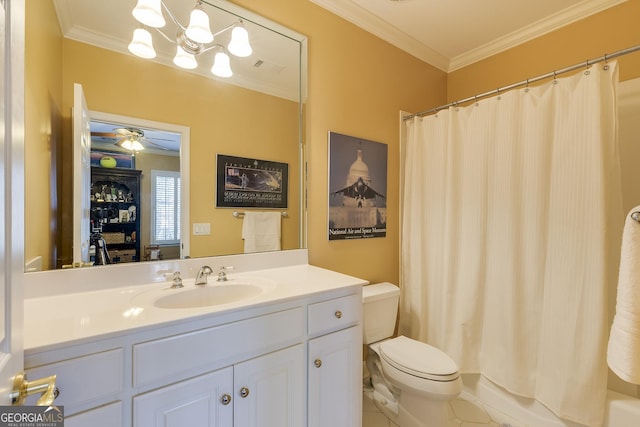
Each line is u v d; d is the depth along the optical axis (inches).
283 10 61.6
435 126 76.3
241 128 58.7
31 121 39.6
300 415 42.8
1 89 17.0
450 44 85.4
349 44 71.9
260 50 60.6
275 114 62.5
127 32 47.4
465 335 68.1
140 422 30.4
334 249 70.4
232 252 57.5
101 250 45.3
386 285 75.4
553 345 56.1
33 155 39.8
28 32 39.2
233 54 57.2
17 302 19.3
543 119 58.0
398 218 84.4
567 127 55.0
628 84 62.8
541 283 58.6
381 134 79.2
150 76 49.5
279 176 63.0
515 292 61.0
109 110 46.1
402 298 83.7
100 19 45.3
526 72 80.3
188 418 33.3
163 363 31.8
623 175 62.8
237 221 58.2
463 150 70.7
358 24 73.1
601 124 50.8
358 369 49.9
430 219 77.5
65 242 42.5
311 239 66.7
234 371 36.5
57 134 41.8
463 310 68.5
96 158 45.0
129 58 47.6
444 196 73.7
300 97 65.1
